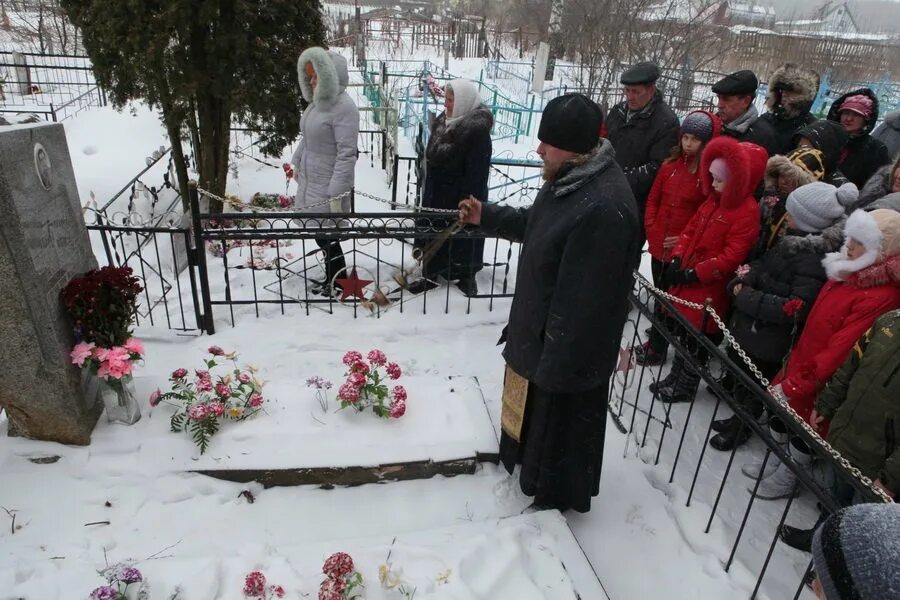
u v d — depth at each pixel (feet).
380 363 10.19
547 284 7.47
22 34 59.31
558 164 7.18
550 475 8.33
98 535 8.05
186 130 25.04
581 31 34.55
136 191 20.52
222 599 7.00
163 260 17.76
